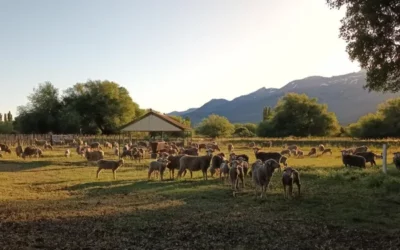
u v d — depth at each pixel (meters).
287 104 104.25
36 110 105.19
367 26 21.05
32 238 11.41
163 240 11.21
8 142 66.50
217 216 14.09
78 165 35.62
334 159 37.06
